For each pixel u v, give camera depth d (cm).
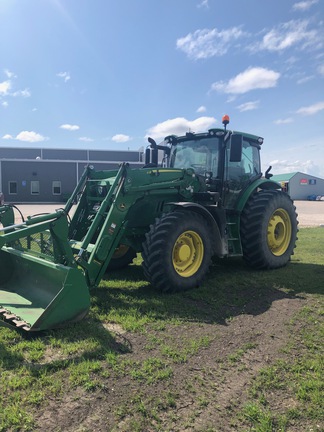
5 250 463
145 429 225
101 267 443
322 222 1652
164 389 267
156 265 468
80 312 363
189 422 233
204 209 520
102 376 279
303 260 738
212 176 602
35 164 3484
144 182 496
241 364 306
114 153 4156
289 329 378
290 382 279
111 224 451
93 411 240
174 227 477
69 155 4166
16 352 310
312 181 5881
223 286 525
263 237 618
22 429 222
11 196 3447
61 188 3569
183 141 664
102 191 546
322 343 345
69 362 296
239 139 549
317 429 227
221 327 382
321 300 471
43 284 425
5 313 373
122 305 435
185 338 352
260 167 714
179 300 459
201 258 516
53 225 380
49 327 346
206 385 274
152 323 387
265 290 513
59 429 223
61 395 255
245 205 636
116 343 337
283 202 663
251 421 234
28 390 259
